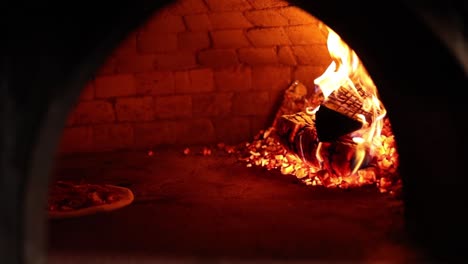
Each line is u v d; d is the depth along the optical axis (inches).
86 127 104.7
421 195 71.7
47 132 58.8
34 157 58.2
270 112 105.9
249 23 103.5
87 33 59.1
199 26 103.7
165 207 82.0
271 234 73.5
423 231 71.4
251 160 99.3
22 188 58.2
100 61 61.3
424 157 70.4
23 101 58.5
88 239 72.9
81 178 94.3
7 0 58.7
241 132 106.4
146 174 95.3
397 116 73.1
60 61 58.9
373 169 87.1
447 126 65.9
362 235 72.9
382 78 72.6
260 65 105.0
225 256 68.8
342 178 87.2
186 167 97.7
